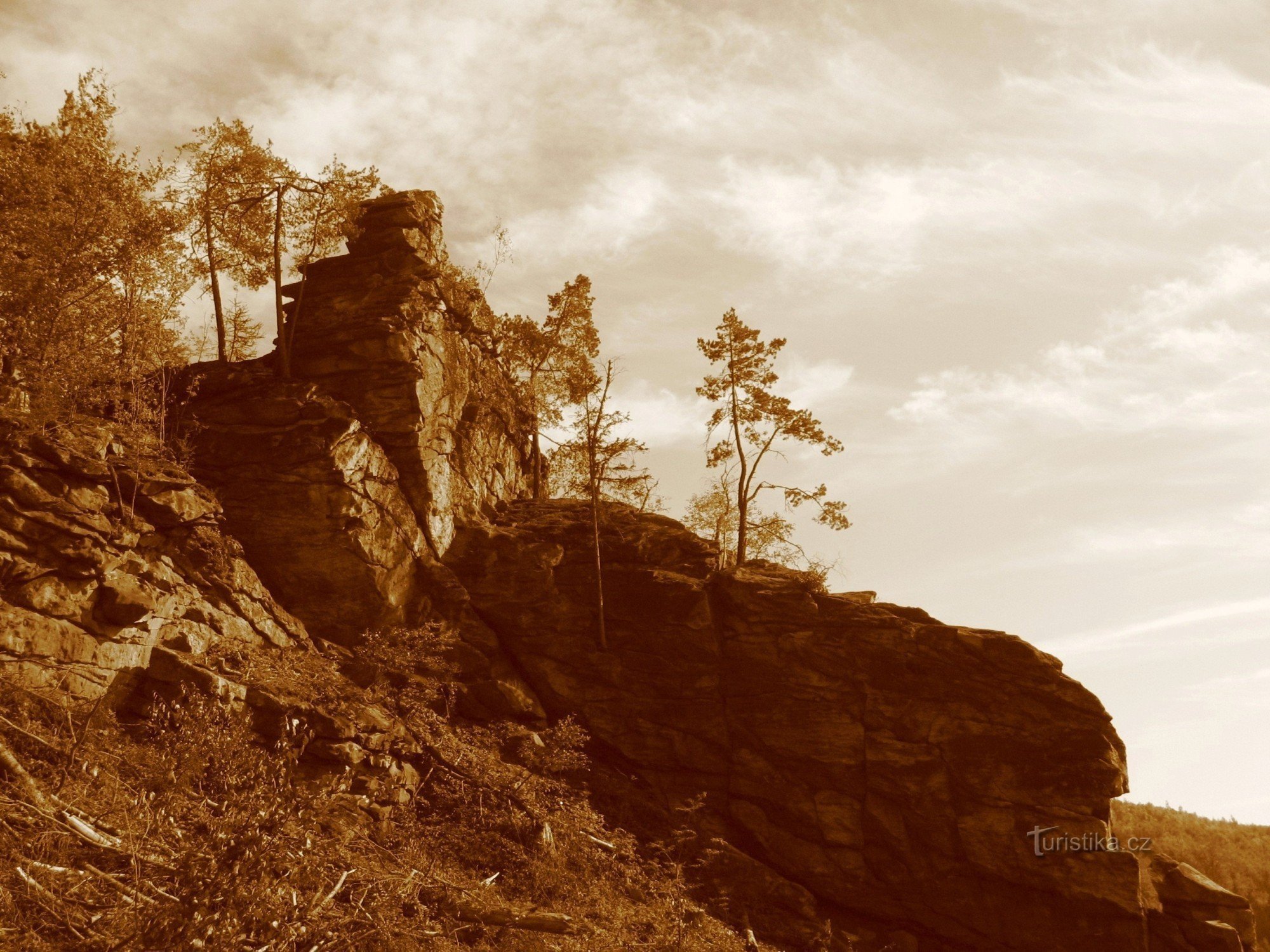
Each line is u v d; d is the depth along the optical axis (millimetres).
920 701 27359
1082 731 26453
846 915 25875
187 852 11680
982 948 25156
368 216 33625
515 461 36969
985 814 26000
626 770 27531
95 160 26906
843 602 29125
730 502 38531
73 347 25328
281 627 24594
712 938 20359
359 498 27172
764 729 27703
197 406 28250
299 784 12961
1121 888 24828
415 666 26453
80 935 11461
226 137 31750
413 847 19422
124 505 22016
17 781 14211
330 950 13406
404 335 29953
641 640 28984
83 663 19078
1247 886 35969
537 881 20047
